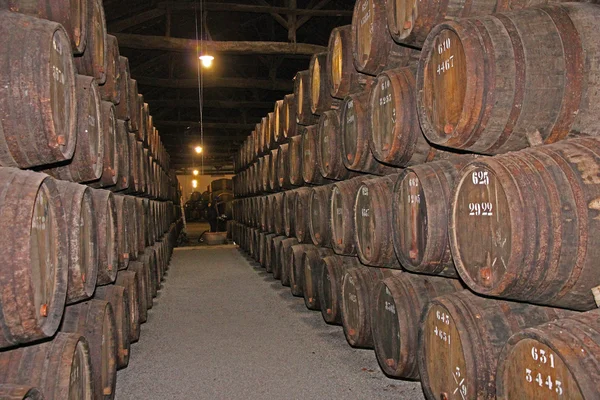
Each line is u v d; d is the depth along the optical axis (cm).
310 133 748
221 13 1667
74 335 298
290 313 761
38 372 267
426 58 351
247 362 536
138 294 637
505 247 267
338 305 641
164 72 1992
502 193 270
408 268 401
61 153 302
